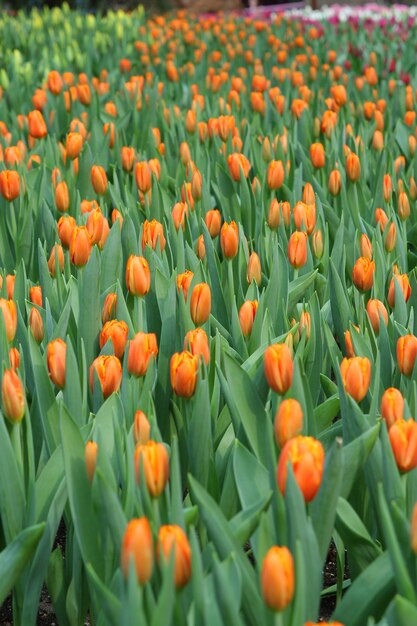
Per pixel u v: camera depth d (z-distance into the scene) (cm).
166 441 203
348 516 170
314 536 154
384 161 322
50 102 444
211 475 185
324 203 295
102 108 484
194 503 185
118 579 161
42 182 290
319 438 189
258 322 210
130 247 239
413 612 145
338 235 249
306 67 622
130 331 203
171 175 352
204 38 789
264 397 189
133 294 208
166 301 202
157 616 146
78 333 208
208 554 162
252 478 171
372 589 157
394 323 204
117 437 175
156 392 201
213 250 231
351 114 452
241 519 164
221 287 227
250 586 155
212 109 457
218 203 324
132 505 167
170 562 146
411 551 156
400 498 164
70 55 662
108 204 313
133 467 167
